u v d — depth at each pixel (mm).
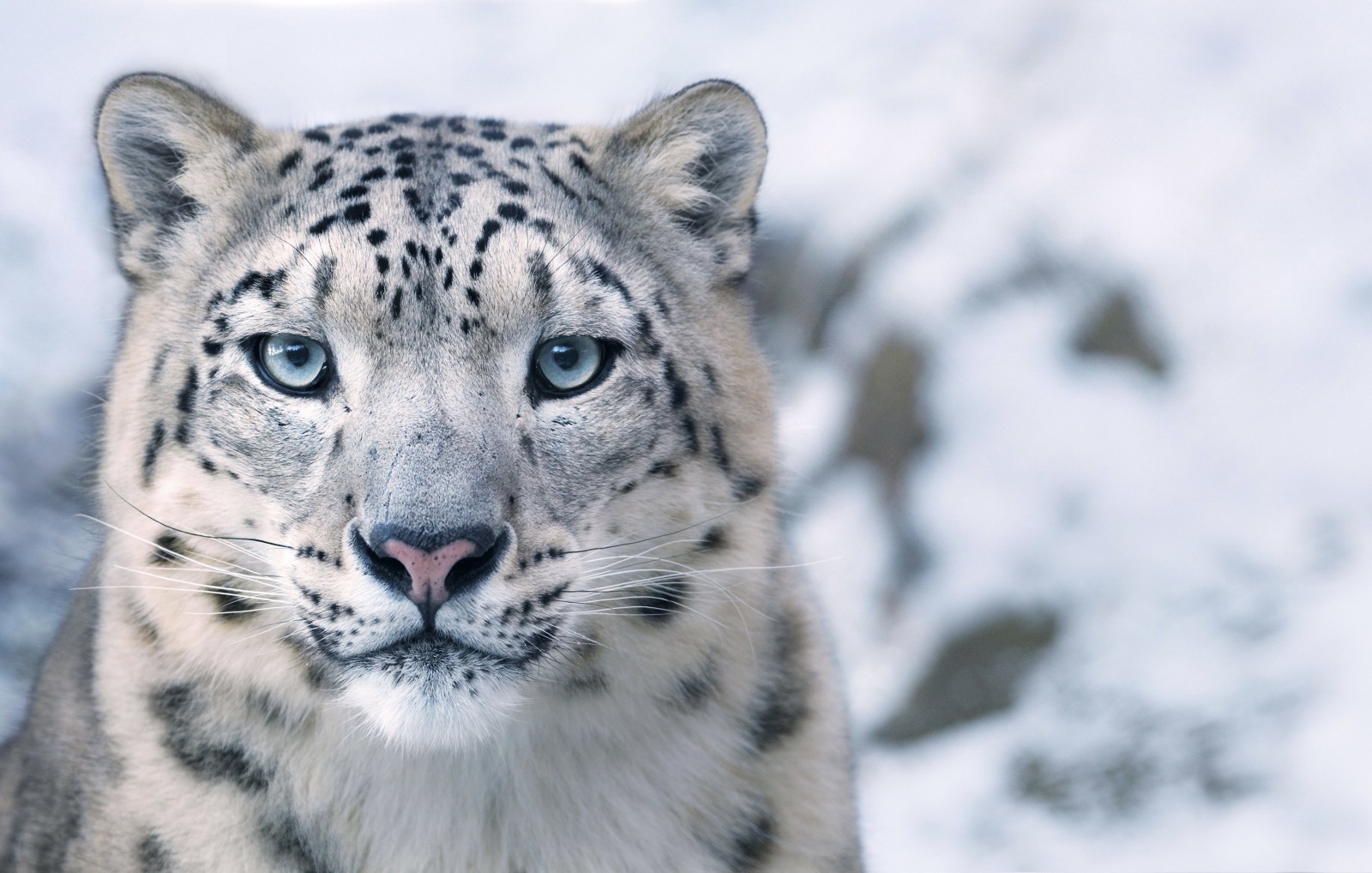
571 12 24469
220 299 5848
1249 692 12281
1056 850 11539
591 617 5891
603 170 6426
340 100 22609
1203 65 17672
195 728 5879
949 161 17578
